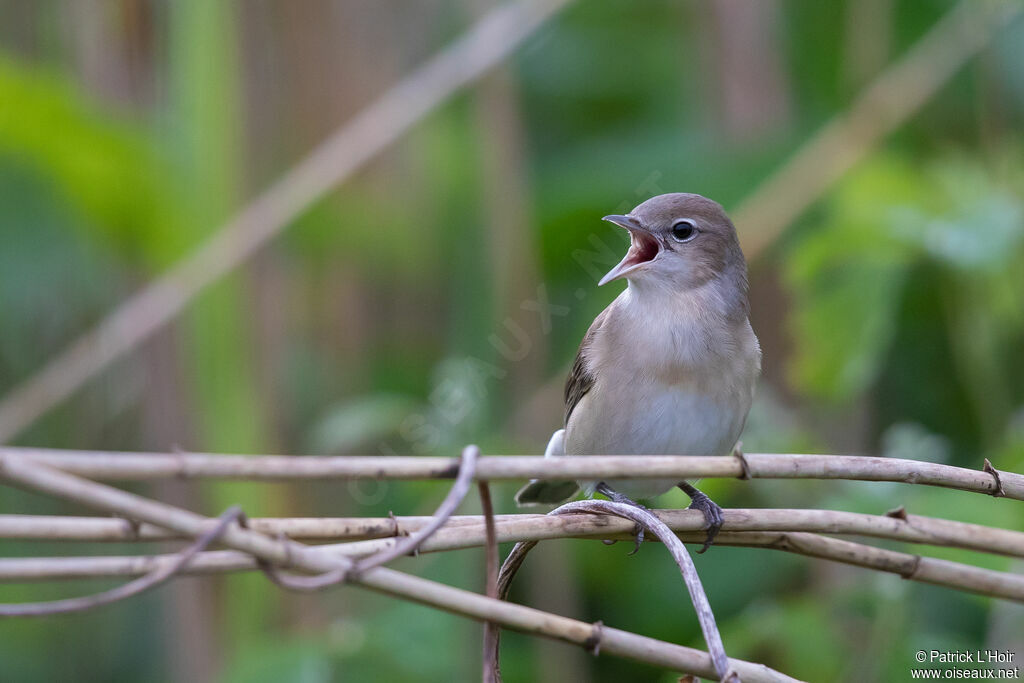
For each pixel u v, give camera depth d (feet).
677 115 43.42
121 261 35.78
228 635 31.42
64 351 38.24
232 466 15.44
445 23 37.29
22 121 31.55
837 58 44.11
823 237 32.65
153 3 33.71
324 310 37.99
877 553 19.76
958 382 38.50
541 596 34.27
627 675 34.88
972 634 32.91
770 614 30.78
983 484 19.27
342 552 18.01
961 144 41.52
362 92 35.35
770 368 37.17
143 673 36.96
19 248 37.73
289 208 31.91
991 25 36.86
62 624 37.73
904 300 39.19
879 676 29.04
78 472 14.94
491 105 36.83
